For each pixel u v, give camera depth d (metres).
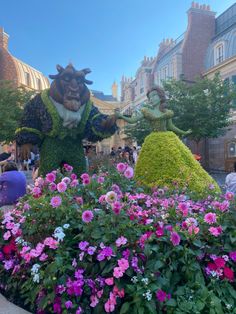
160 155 5.73
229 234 2.85
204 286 2.52
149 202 3.69
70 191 3.62
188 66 25.83
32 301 2.65
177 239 2.63
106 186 4.07
